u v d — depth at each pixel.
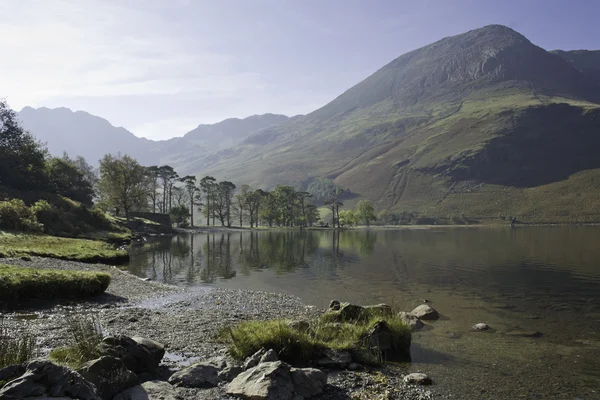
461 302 24.84
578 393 11.37
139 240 79.69
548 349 15.40
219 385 10.59
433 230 166.12
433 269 40.62
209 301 23.44
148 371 11.23
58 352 10.88
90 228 72.00
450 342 16.28
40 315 17.55
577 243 78.56
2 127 88.25
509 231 146.12
